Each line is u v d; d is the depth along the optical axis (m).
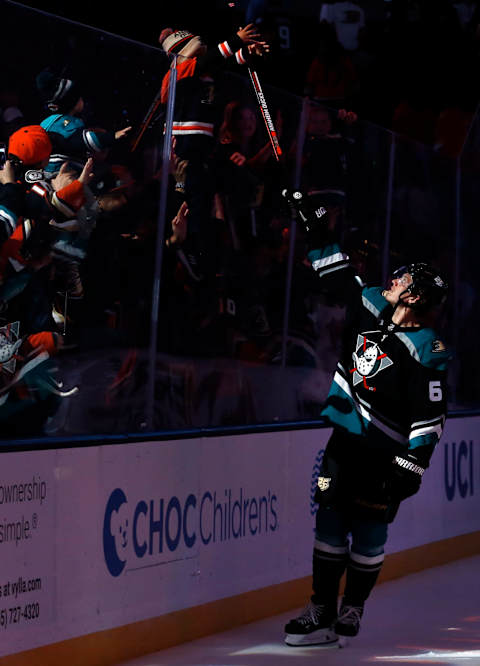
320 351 9.38
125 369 7.19
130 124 7.17
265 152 8.54
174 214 7.66
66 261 6.70
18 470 6.07
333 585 7.54
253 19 14.82
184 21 13.54
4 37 6.25
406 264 10.40
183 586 7.50
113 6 12.48
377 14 16.70
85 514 6.60
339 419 7.53
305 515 8.94
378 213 9.95
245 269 8.43
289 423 8.83
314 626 7.40
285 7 15.40
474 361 11.51
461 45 17.02
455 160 11.08
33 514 6.18
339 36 16.58
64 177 6.67
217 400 8.15
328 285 7.90
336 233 9.41
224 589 7.93
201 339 7.97
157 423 7.50
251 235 8.48
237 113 8.23
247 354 8.48
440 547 10.74
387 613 8.49
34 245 6.48
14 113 6.37
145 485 7.15
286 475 8.70
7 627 5.95
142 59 7.25
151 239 7.39
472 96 16.94
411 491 7.31
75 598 6.50
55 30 6.56
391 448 7.39
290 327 8.99
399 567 10.02
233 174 8.24
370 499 7.41
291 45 15.40
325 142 9.22
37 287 6.49
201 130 7.85
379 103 16.19
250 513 8.25
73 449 6.51
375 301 7.61
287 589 8.66
